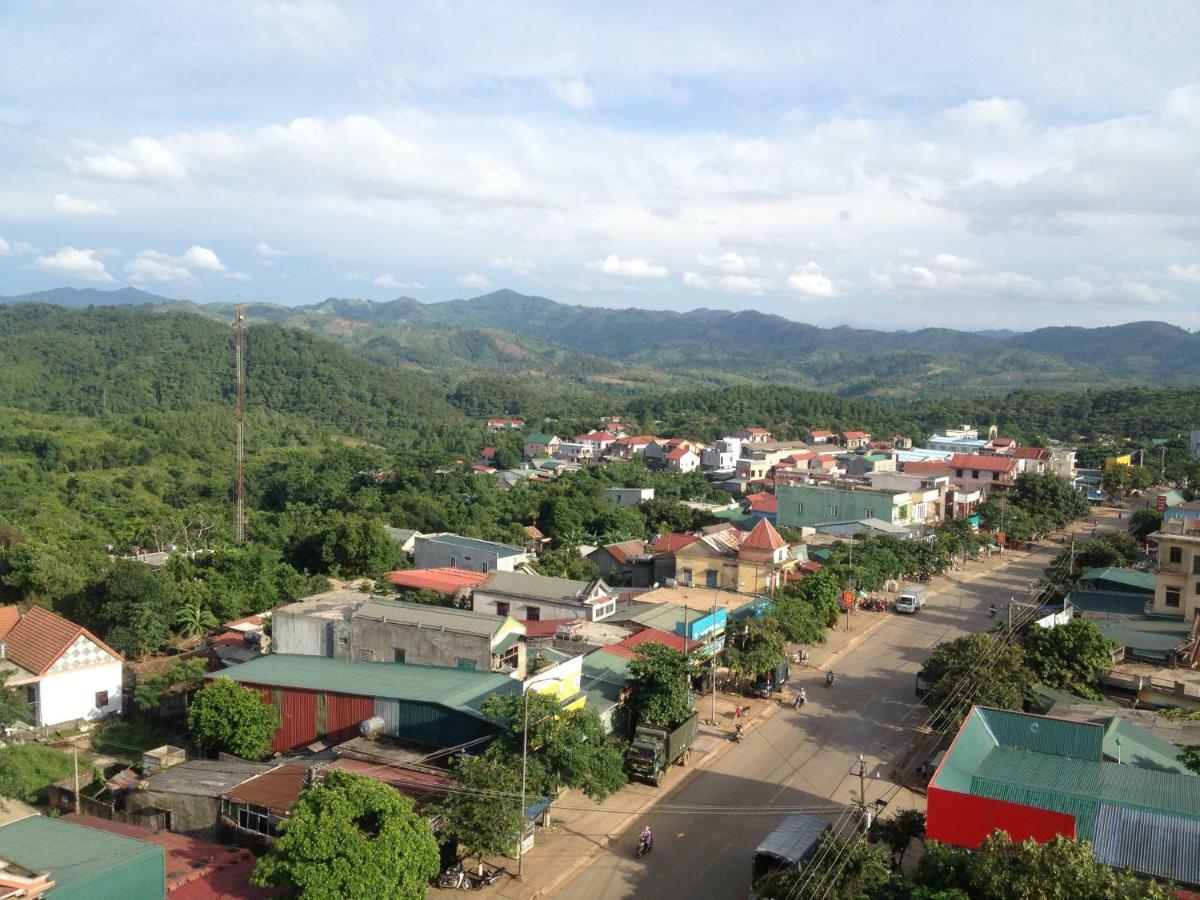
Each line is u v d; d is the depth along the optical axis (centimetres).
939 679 5109
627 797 4141
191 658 5353
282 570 6931
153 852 2892
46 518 9400
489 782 3359
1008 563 9638
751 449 16012
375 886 2736
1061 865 2406
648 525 10506
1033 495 11300
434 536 8538
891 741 4816
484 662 4569
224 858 3309
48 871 2728
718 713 5212
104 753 4528
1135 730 3934
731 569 7156
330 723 4284
